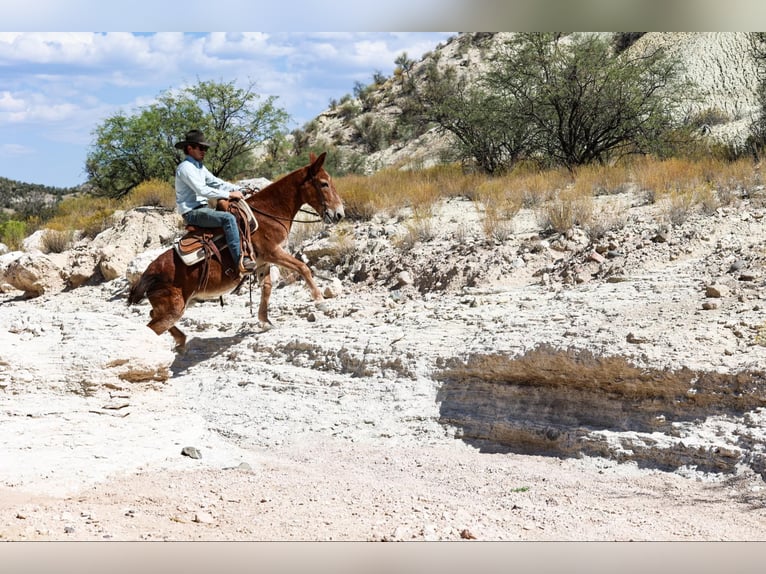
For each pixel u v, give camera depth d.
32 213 35.22
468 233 13.31
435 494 6.09
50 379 7.43
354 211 16.12
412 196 16.64
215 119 26.55
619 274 10.30
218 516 5.03
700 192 12.65
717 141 23.80
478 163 25.47
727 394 6.52
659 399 6.90
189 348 10.98
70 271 16.70
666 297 8.85
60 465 6.09
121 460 6.43
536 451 7.21
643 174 15.44
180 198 10.14
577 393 7.43
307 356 9.82
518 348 7.89
